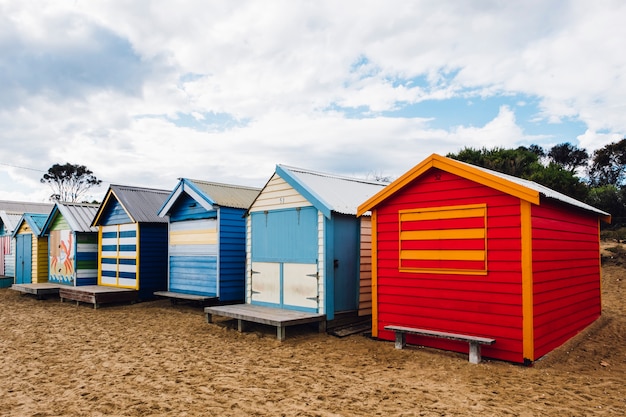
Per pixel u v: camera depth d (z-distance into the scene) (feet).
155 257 51.06
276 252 36.35
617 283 48.34
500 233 23.99
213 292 42.70
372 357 25.91
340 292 33.63
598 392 19.57
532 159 80.84
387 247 29.19
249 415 17.47
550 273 25.38
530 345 22.71
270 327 34.65
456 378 21.65
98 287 52.65
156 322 38.50
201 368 24.29
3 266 77.97
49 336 33.45
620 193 85.10
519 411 17.46
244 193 47.24
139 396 19.83
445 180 26.48
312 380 21.84
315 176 37.96
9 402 19.34
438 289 26.48
